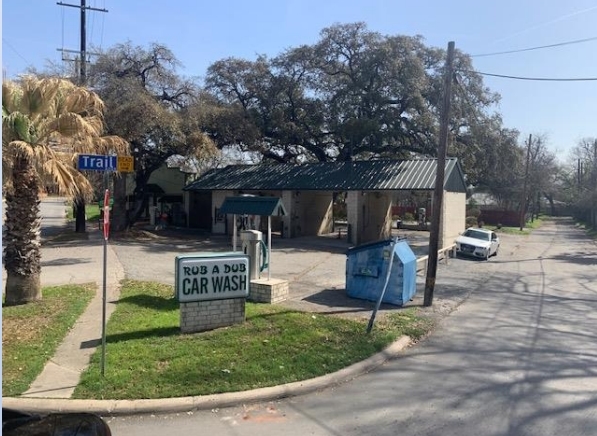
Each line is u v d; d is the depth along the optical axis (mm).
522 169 55312
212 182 32438
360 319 10070
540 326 10367
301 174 30000
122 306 10367
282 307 10695
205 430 5367
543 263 23266
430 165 27094
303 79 34750
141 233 28719
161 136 26047
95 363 6941
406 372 7359
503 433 5328
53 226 34875
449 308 11938
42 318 9375
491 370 7449
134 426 5434
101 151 12156
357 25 32969
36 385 6211
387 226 30438
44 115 10914
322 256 21812
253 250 11586
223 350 7566
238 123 31484
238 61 35469
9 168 10391
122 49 27797
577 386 6758
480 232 25906
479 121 36250
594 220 53594
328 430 5406
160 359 7125
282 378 6684
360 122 31125
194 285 8484
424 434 5305
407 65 31438
